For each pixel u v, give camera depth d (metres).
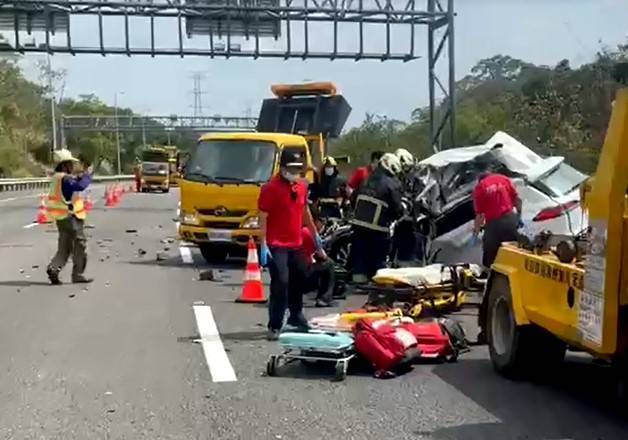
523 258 8.89
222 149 19.28
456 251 15.45
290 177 11.00
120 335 11.35
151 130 104.94
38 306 13.62
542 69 42.03
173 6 34.12
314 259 13.00
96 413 7.86
